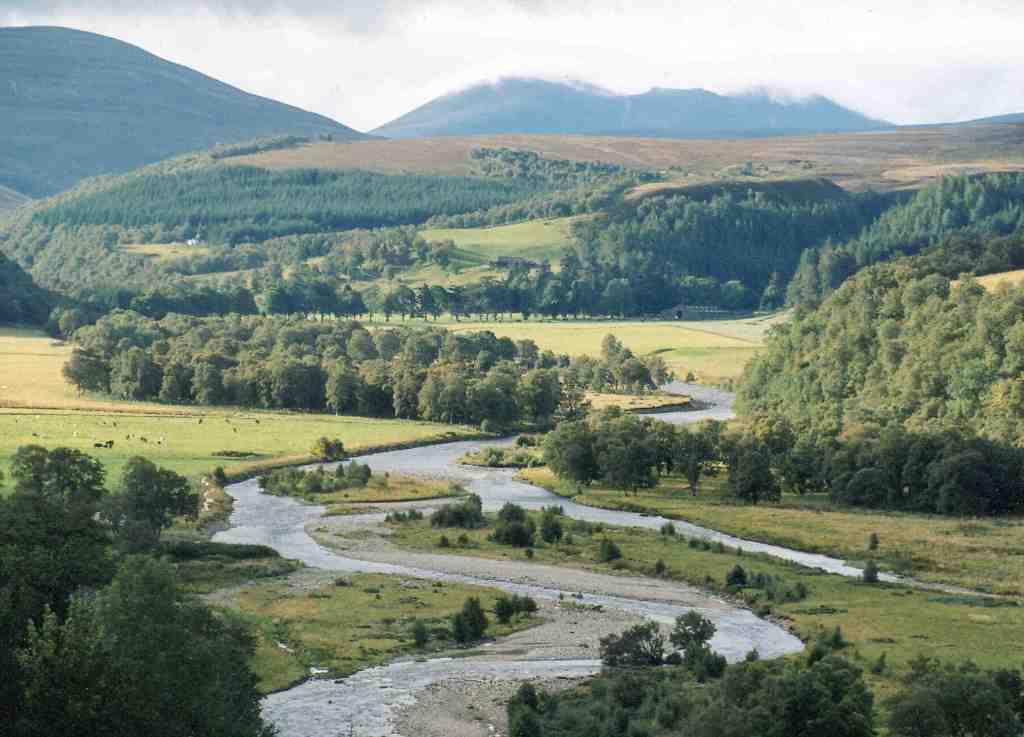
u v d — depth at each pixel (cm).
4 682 7156
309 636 11819
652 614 13112
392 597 13525
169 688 7188
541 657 11350
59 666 7150
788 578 14662
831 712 7950
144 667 7119
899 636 11769
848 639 11688
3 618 7969
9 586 8575
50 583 8844
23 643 7912
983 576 15000
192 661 7381
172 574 7794
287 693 10106
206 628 8200
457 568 15362
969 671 9144
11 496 9912
